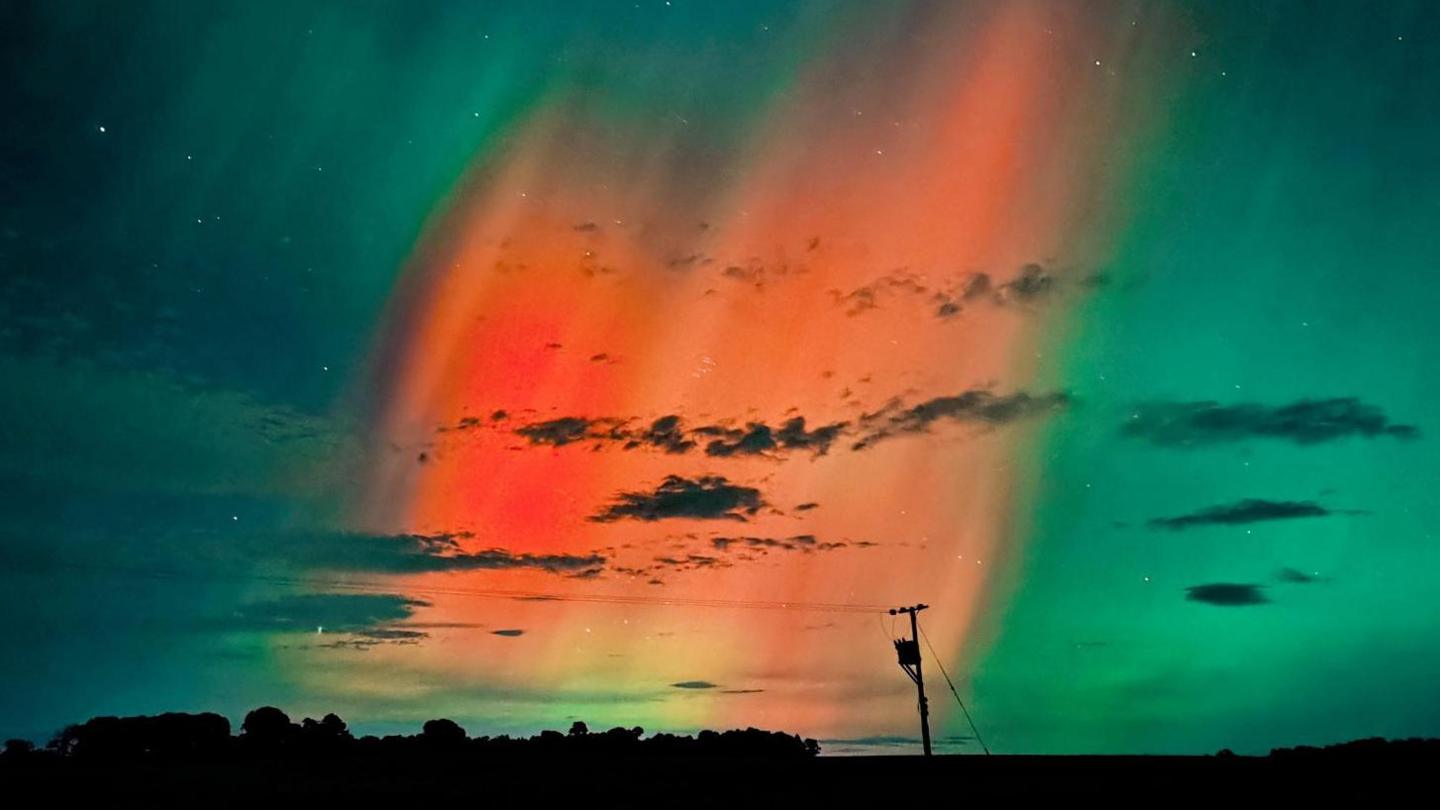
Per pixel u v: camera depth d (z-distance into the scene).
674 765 23.39
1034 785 18.66
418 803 17.94
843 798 17.72
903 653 34.12
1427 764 18.56
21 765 23.83
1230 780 18.30
